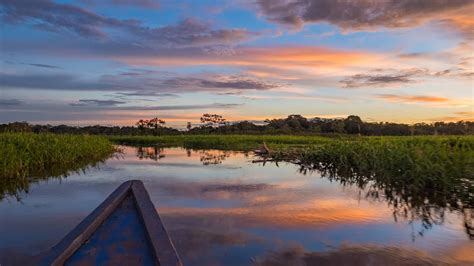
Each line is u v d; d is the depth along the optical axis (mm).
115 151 23672
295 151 17875
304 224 6047
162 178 11344
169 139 37094
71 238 2480
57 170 13352
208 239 5289
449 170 8414
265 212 6824
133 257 2422
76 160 16266
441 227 5914
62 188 9609
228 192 8883
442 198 8031
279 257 4641
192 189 9305
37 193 8938
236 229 5766
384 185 9750
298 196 8375
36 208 7340
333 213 6773
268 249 4902
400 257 4660
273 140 30125
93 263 2371
